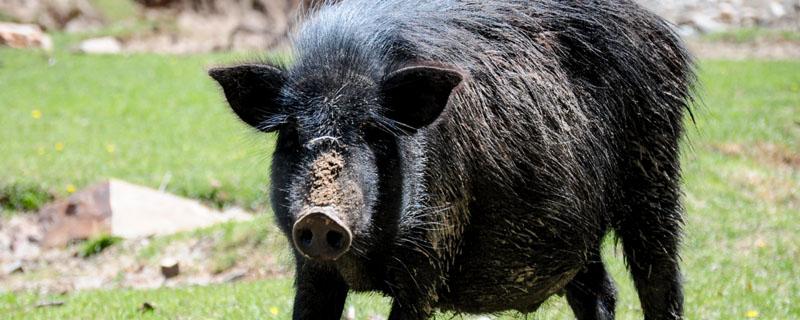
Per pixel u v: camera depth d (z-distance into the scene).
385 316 17.86
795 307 18.34
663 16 14.32
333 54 10.70
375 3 11.98
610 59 13.19
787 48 59.75
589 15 13.21
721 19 66.12
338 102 10.25
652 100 13.51
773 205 29.19
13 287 25.16
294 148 10.34
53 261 27.53
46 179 33.09
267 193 13.05
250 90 10.72
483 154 11.78
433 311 11.75
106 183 30.38
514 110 12.17
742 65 53.31
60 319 18.80
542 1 13.19
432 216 11.09
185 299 20.22
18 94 49.62
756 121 40.09
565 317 17.53
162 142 39.94
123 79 54.00
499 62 12.27
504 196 12.07
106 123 43.69
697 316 17.50
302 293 11.41
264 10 73.44
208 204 31.66
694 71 14.69
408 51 11.25
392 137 10.42
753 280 20.69
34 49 61.34
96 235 28.52
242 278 24.75
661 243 13.75
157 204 29.86
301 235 9.49
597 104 13.07
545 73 12.68
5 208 31.84
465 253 12.13
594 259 14.09
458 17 12.30
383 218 10.38
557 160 12.54
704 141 36.84
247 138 12.92
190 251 26.45
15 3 67.81
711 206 27.91
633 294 19.55
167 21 71.56
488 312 13.05
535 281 12.88
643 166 13.59
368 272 11.04
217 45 66.81
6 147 38.28
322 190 9.64
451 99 10.80
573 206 12.80
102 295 21.59
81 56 60.59
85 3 70.00
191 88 51.78
